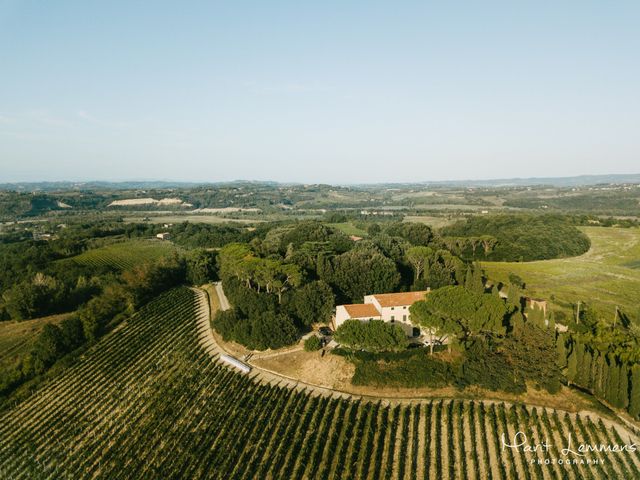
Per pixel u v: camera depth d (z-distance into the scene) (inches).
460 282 4082.2
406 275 4665.4
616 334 2655.0
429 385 2337.6
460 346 2482.8
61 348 3157.0
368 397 2326.5
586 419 2079.2
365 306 3179.1
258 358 2898.6
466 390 2299.5
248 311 3462.1
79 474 2017.7
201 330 3590.1
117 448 2155.5
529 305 3484.3
